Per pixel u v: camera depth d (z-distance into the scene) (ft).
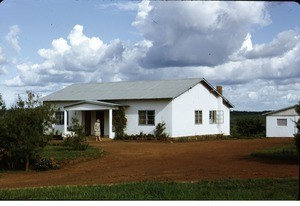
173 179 47.52
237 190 38.93
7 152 62.39
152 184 42.80
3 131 61.67
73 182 49.16
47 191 41.01
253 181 43.19
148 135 112.27
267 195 36.37
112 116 116.37
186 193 38.01
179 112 113.91
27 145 61.36
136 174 53.06
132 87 126.41
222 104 132.57
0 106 62.85
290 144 89.25
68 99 125.29
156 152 78.43
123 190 40.34
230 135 131.34
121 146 90.53
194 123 119.85
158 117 112.57
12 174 59.72
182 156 71.36
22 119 61.72
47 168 63.00
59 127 126.41
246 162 60.59
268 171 51.39
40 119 62.49
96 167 62.80
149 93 116.26
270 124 140.26
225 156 69.41
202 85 124.06
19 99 63.21
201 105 123.24
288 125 136.98
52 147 81.51
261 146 86.63
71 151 74.08
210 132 126.82
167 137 110.11
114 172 56.34
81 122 122.72
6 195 39.50
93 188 41.88
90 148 79.66
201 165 58.85
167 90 115.75
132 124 116.06
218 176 48.65
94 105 115.34
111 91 126.11
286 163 58.39
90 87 135.33
